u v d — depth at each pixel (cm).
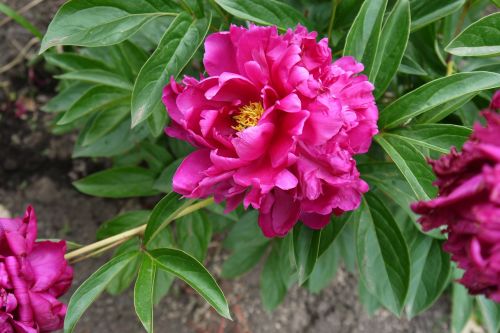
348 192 46
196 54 63
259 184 44
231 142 45
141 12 51
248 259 74
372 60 51
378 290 54
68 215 86
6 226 49
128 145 70
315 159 45
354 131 48
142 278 52
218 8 56
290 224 48
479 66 61
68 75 63
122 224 65
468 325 86
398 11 51
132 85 64
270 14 53
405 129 52
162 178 65
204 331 84
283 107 44
